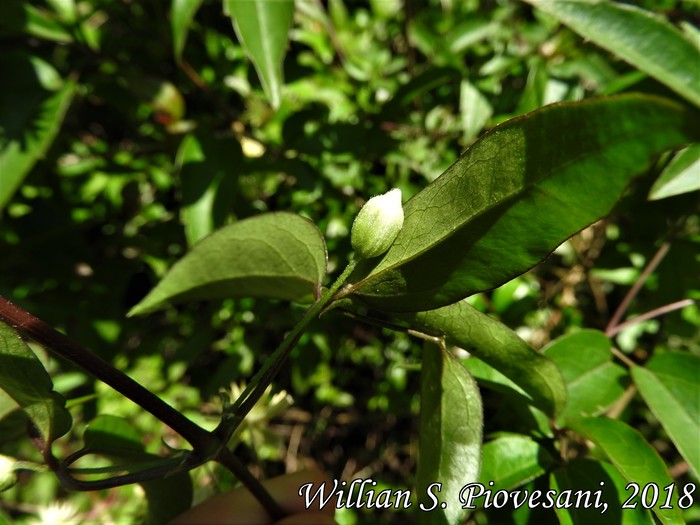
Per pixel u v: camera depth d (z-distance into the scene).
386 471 0.28
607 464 0.12
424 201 0.08
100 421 0.12
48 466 0.09
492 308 0.18
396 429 0.28
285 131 0.20
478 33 0.21
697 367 0.13
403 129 0.22
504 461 0.13
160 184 0.25
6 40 0.21
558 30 0.19
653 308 0.18
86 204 0.26
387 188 0.21
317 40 0.22
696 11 0.17
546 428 0.13
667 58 0.10
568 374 0.14
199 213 0.18
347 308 0.10
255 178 0.22
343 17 0.23
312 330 0.22
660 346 0.20
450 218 0.08
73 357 0.08
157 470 0.09
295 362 0.23
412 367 0.12
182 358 0.24
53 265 0.25
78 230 0.25
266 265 0.10
